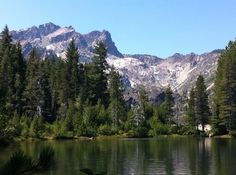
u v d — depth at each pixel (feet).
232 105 446.60
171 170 164.25
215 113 463.01
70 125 411.13
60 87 475.72
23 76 468.75
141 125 473.26
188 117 511.40
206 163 184.85
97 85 513.86
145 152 239.30
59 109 456.45
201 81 521.65
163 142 341.00
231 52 485.15
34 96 446.19
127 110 528.63
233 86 449.48
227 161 190.90
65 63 506.07
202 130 509.76
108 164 180.65
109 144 312.29
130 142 340.39
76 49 516.73
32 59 482.28
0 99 29.60
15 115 336.90
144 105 516.32
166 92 552.82
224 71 460.55
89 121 436.35
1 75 399.44
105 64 524.93
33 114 444.55
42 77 482.69
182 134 485.97
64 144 308.81
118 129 455.63
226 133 459.32
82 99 476.13
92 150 249.75
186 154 226.79
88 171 25.71
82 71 518.78
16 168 22.38
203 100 512.22
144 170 164.35
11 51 462.19
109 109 474.90
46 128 380.99
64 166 168.14
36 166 22.80
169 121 533.55
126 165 177.78
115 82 502.38
